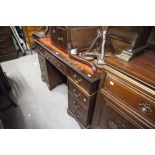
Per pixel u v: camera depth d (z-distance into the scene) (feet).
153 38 3.14
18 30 10.67
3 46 9.71
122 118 2.98
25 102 6.33
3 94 6.59
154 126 2.34
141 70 2.43
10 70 9.04
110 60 2.79
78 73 3.66
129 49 2.83
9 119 5.49
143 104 2.38
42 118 5.49
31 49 11.45
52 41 5.18
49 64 6.07
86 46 4.47
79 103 4.41
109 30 3.51
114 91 2.96
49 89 6.99
